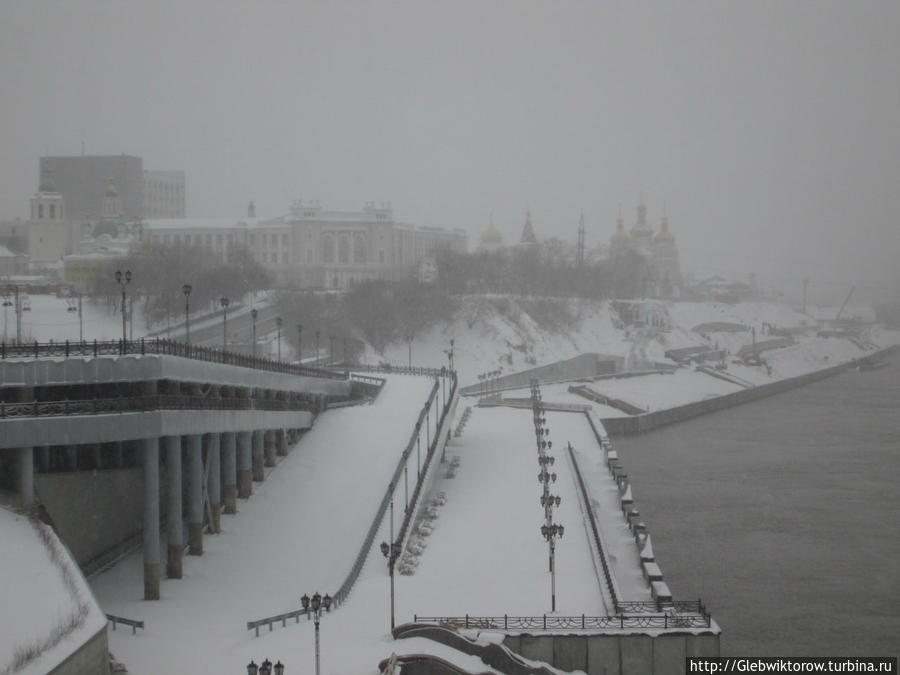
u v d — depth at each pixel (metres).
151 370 139.62
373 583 148.38
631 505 191.62
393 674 110.25
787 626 154.38
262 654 117.62
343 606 138.00
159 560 141.25
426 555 162.38
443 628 123.06
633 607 135.75
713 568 182.62
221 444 181.88
